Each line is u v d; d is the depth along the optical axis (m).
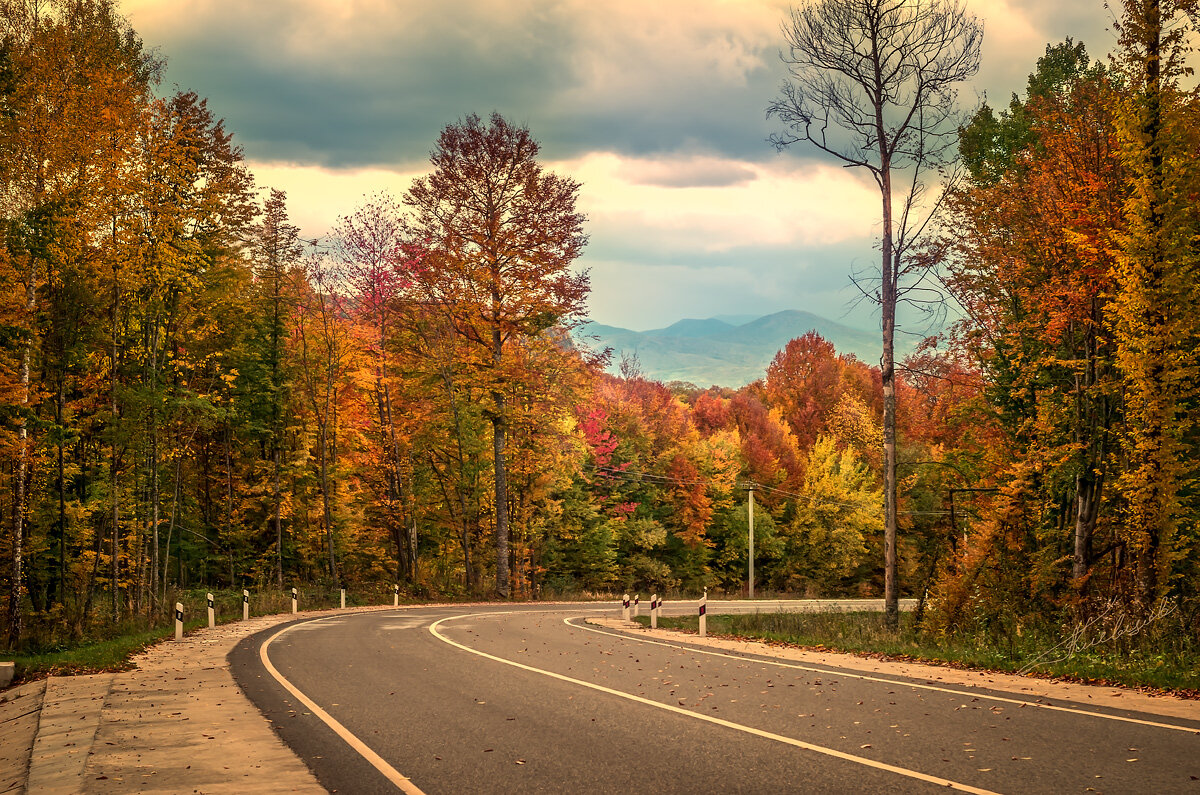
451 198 36.81
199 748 8.38
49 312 22.66
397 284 37.38
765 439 80.56
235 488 40.38
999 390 27.75
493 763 7.68
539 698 11.05
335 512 43.09
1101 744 7.89
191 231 26.48
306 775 7.36
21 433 20.86
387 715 9.96
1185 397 18.48
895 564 22.81
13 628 20.64
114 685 12.49
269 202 39.62
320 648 17.16
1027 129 30.91
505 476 41.41
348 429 42.22
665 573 60.56
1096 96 22.31
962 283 27.91
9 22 21.69
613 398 64.69
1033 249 25.06
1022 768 7.11
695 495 63.72
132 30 26.08
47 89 21.30
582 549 55.78
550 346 40.34
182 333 29.41
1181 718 9.05
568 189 36.97
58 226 20.89
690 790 6.73
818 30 22.97
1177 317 18.38
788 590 69.19
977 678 12.74
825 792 6.59
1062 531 23.80
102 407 26.14
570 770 7.40
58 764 7.83
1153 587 18.19
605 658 15.56
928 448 65.00
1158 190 18.56
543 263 37.06
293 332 42.28
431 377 40.44
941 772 7.07
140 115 23.56
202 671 13.95
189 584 41.84
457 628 22.34
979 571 21.73
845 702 10.56
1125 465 21.30
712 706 10.38
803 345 97.50
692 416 85.88
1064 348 24.97
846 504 71.94
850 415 89.19
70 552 30.44
